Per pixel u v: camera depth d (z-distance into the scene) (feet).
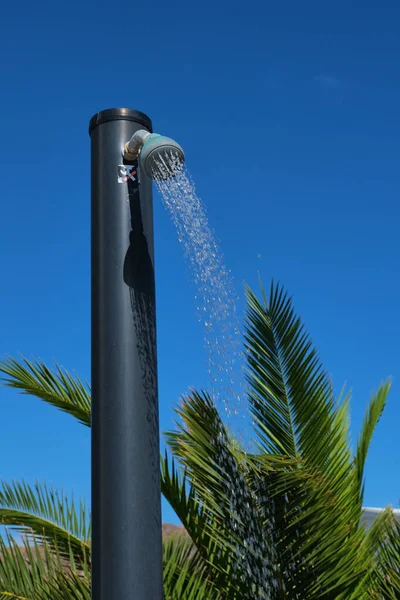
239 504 12.66
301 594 12.42
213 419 13.00
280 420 15.60
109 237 8.68
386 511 17.57
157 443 8.06
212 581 13.08
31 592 12.20
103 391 8.08
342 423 15.51
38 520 15.81
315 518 12.55
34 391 15.99
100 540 7.60
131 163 9.03
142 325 8.37
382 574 14.05
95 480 7.88
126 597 7.33
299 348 16.14
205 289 10.28
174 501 13.69
